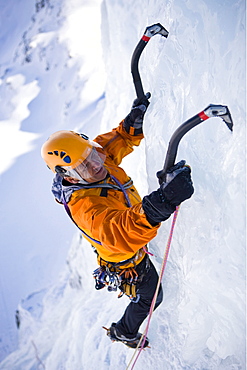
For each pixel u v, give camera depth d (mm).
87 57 13820
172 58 2098
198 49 1985
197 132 2016
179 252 2195
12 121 13875
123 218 1673
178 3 2031
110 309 3607
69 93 13016
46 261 8328
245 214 1863
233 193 1892
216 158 1951
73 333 3850
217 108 1447
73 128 11883
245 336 1994
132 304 2273
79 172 1884
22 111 14141
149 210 1579
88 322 3684
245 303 1954
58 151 1873
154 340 2572
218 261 2027
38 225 9195
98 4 16062
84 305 3932
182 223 2117
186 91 2049
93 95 12344
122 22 3182
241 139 1830
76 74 13461
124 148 2232
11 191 10625
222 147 1923
